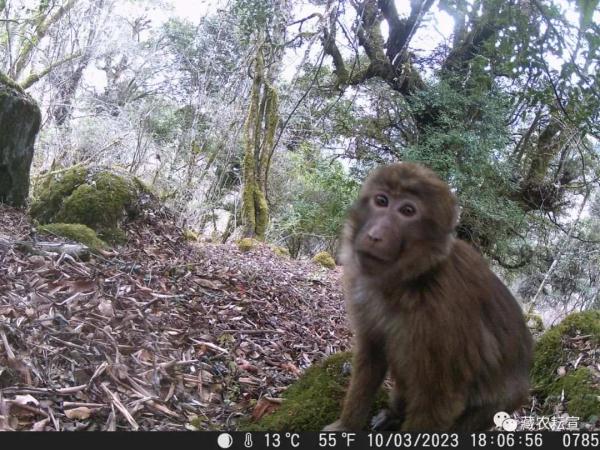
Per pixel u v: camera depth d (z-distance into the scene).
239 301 1.46
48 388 0.84
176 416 0.90
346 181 3.64
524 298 3.92
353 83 3.63
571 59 1.25
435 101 3.28
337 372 1.01
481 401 0.82
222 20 3.25
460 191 3.27
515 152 3.66
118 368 0.93
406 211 0.74
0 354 0.86
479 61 1.89
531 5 1.31
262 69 2.79
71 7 3.02
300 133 3.76
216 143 3.10
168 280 1.40
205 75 3.26
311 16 2.95
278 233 3.56
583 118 1.31
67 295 1.11
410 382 0.76
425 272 0.74
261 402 0.97
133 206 1.65
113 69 3.68
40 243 1.30
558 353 1.15
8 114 1.55
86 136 2.83
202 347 1.13
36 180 2.18
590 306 3.57
